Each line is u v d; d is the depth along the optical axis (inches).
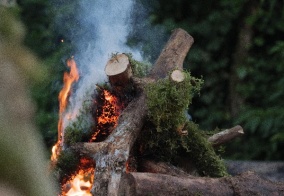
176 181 217.6
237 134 285.1
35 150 49.1
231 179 227.9
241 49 575.8
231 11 579.8
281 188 230.4
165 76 271.0
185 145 251.4
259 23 577.0
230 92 573.3
